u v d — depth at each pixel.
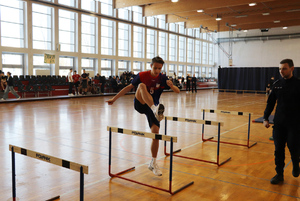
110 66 25.08
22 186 3.63
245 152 5.56
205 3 19.34
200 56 38.09
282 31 34.00
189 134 7.29
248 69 25.80
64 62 21.25
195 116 10.64
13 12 17.83
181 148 5.82
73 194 3.40
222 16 24.19
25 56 18.53
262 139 6.78
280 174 3.87
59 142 6.13
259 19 25.61
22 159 4.83
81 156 5.07
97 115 10.49
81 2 21.64
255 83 25.44
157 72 3.58
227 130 7.92
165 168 4.49
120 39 25.80
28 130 7.45
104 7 23.53
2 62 17.62
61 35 20.81
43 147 5.67
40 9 19.30
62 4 20.03
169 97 20.45
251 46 36.34
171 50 32.44
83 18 22.25
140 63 28.30
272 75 24.55
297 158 3.66
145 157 5.08
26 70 18.64
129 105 14.30
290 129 3.61
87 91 20.16
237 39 36.84
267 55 35.25
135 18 26.66
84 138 6.55
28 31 18.25
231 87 26.88
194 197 3.38
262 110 12.79
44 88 17.52
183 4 20.23
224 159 5.03
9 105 13.41
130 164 4.66
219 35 38.94
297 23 28.39
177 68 33.19
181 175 4.17
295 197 3.40
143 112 3.92
